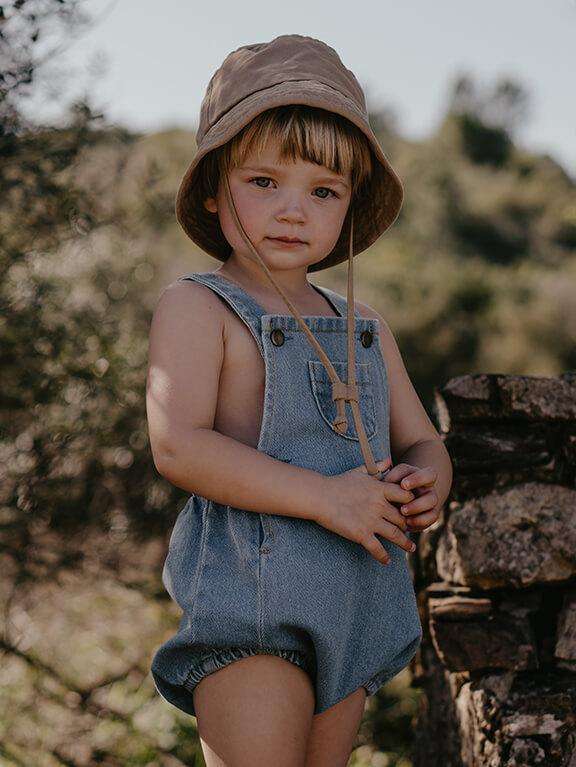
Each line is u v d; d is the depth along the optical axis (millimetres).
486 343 9828
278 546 1437
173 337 1516
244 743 1386
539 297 10656
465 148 17875
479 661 1883
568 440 1912
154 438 1479
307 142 1521
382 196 1796
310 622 1416
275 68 1592
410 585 1631
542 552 1881
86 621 3918
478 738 1821
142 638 3871
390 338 1806
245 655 1424
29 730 3213
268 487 1421
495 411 1957
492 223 14141
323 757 1511
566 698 1785
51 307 3227
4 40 2521
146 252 3830
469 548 1919
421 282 10344
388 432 1655
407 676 3541
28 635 3602
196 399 1478
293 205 1531
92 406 3439
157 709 3406
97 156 3391
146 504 3727
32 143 2826
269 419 1482
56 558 3494
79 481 3482
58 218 2979
